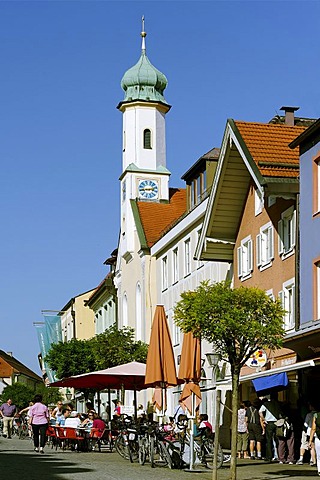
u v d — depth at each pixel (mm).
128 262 58844
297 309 30156
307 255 29375
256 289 20750
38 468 21594
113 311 68125
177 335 47375
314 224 28938
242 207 35781
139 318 55688
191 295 20781
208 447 23094
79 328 89688
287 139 31672
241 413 27750
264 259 33906
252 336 20109
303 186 29641
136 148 64875
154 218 57406
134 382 34094
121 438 26875
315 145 28828
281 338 20969
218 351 21281
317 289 28922
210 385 39469
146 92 66125
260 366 30828
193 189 45250
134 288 56812
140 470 21984
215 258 37250
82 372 56844
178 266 47188
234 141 31844
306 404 28141
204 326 20281
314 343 27391
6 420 46438
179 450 22891
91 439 31172
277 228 32656
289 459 24969
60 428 31391
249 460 26250
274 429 25859
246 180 34750
